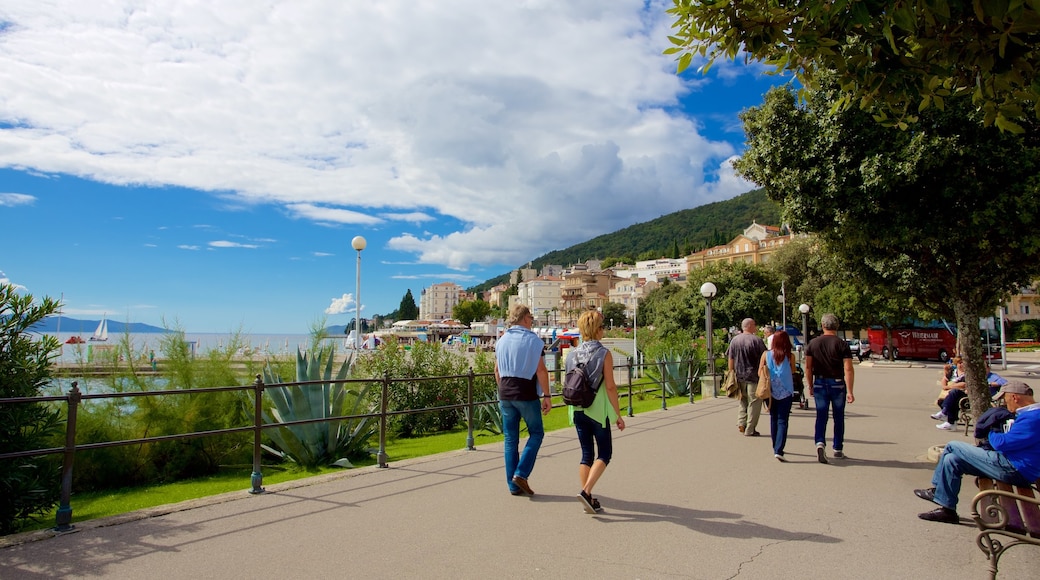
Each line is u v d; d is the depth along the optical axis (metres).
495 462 7.67
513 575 3.97
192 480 8.45
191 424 8.63
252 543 4.55
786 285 54.47
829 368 7.92
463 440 11.23
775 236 110.69
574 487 6.33
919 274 8.95
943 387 13.05
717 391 17.16
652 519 5.22
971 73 4.40
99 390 8.42
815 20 4.20
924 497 5.81
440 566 4.12
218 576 3.90
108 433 8.14
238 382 9.43
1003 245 7.59
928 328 46.72
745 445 9.04
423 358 14.08
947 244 7.88
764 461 7.85
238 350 10.15
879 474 7.12
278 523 5.05
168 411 8.55
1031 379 27.38
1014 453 4.63
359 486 6.36
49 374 5.63
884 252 8.84
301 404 8.55
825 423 7.88
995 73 3.93
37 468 5.39
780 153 8.14
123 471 8.20
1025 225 6.87
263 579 3.87
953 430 10.97
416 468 7.29
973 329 8.26
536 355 6.07
